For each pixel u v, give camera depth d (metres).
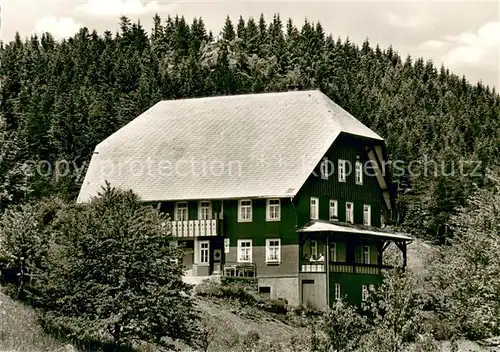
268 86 178.75
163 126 88.88
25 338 44.47
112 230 46.09
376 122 161.12
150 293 45.50
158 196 80.75
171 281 46.62
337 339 37.91
